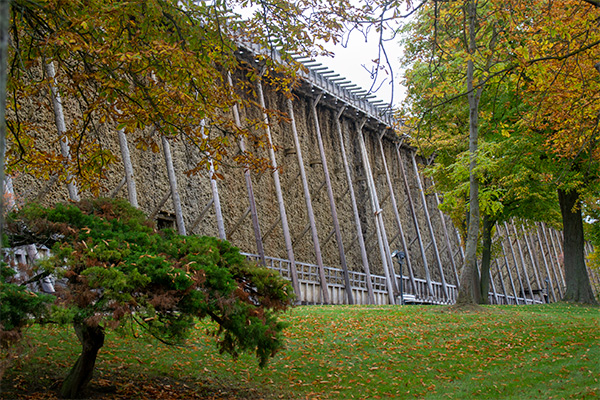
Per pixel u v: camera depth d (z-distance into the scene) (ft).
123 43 28.35
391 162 121.08
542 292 155.53
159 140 67.51
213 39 32.71
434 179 83.97
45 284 27.25
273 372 32.96
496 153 63.77
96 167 33.17
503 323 48.91
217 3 32.04
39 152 33.24
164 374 30.07
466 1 35.45
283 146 87.81
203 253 25.50
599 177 68.13
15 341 18.54
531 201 74.84
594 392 28.25
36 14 28.17
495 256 102.22
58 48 27.37
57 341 32.12
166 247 25.20
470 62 51.29
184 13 31.04
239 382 30.60
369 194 101.71
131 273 21.43
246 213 73.05
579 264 76.64
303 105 93.61
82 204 26.89
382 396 29.94
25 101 52.11
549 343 41.11
